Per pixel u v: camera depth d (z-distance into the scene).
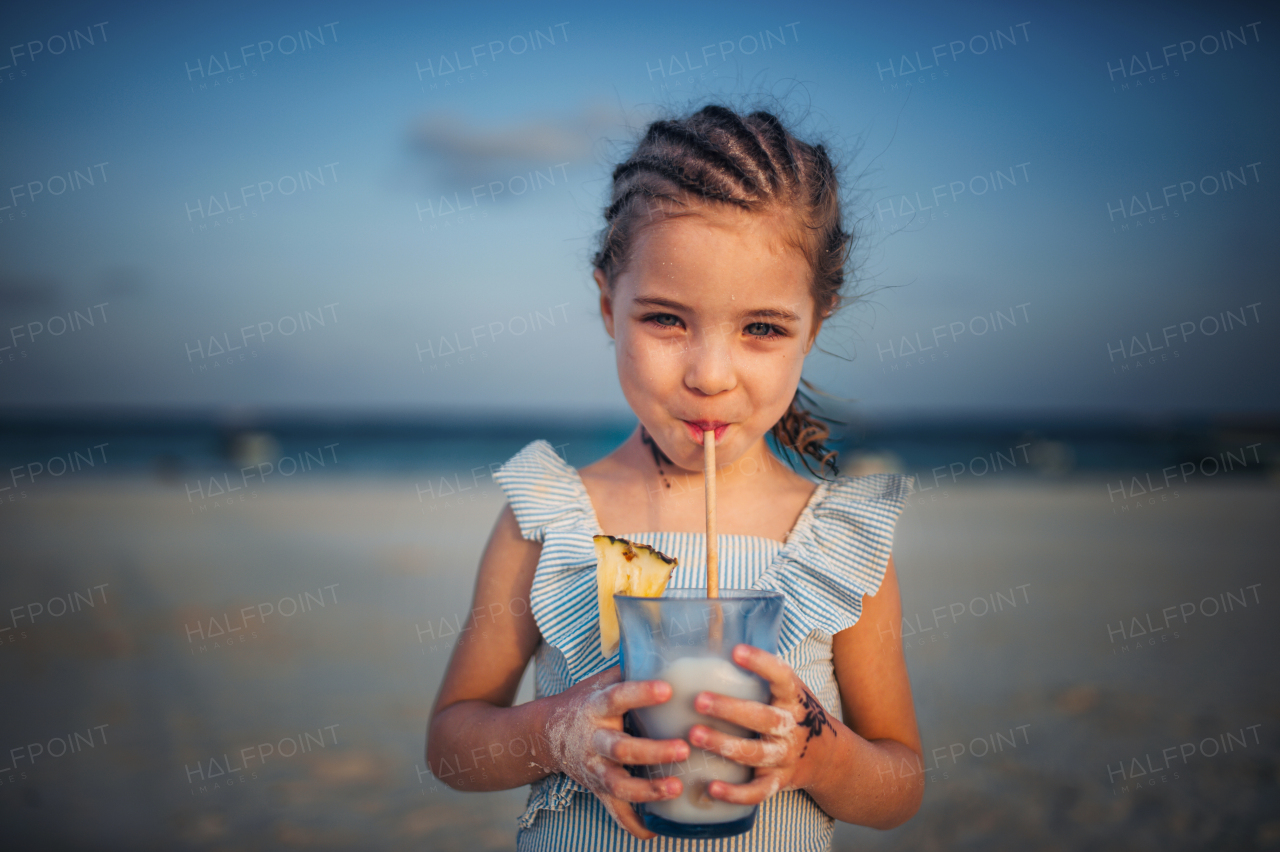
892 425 45.19
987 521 14.52
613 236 1.42
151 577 9.26
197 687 5.77
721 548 1.49
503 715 1.39
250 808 4.10
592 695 1.16
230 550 11.09
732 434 1.33
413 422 51.66
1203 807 4.05
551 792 1.38
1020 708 5.36
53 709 5.36
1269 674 6.04
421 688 5.80
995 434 37.81
